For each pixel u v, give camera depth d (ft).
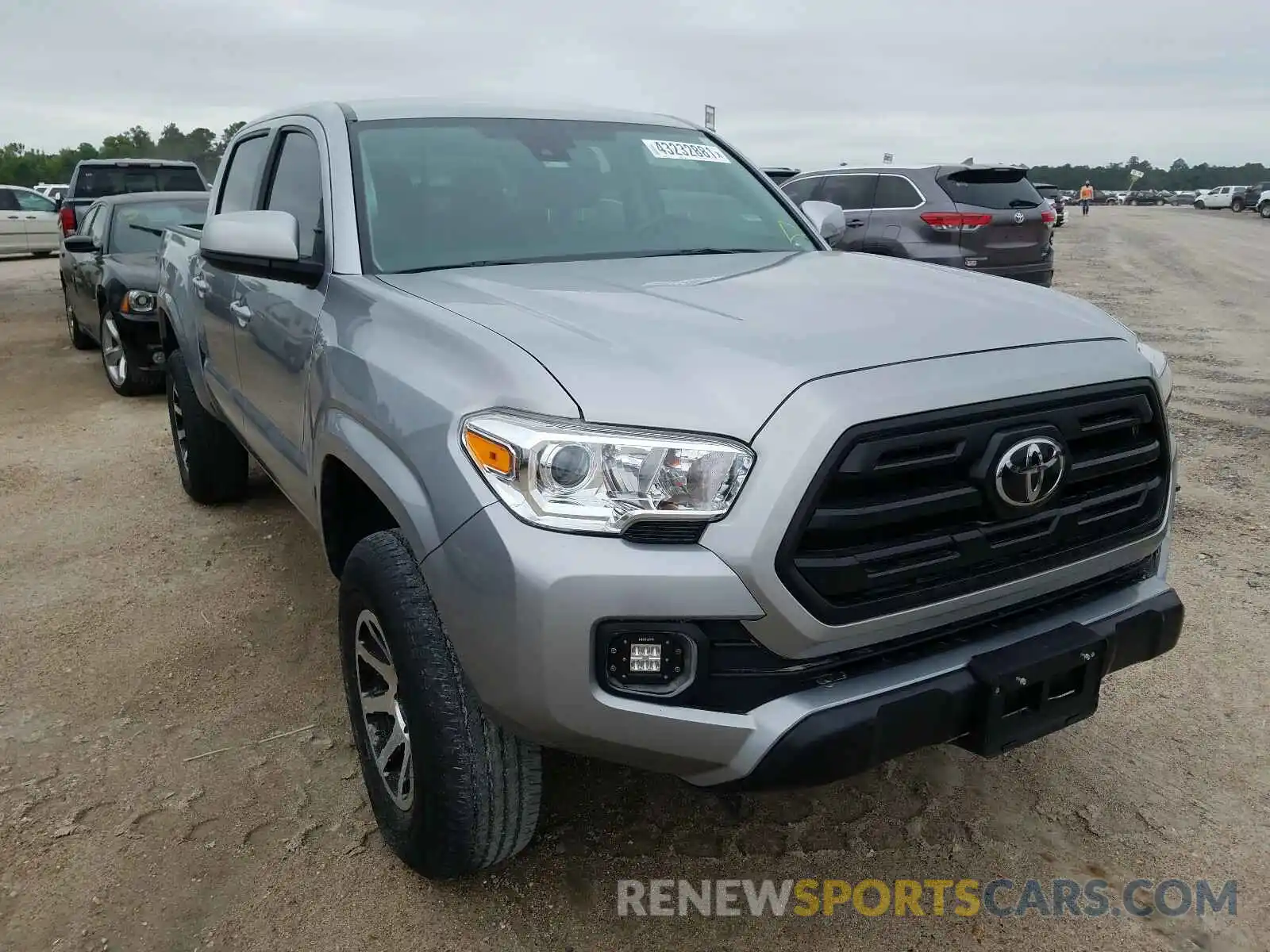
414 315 7.80
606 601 6.01
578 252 10.06
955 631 6.91
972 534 6.59
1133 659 7.54
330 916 7.75
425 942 7.50
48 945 7.46
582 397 6.28
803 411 6.10
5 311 45.78
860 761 6.32
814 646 6.23
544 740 6.49
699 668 6.18
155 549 15.24
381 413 7.40
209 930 7.61
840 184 35.63
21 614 13.03
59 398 26.71
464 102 11.50
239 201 13.48
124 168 47.09
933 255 32.91
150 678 11.35
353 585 7.82
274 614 12.96
